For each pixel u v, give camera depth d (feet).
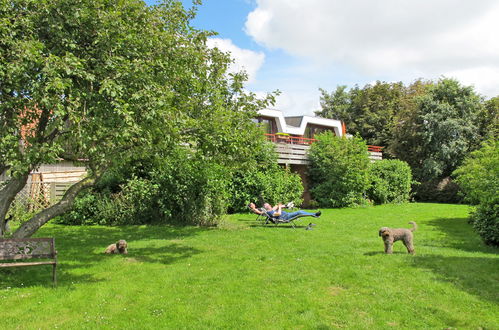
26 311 16.75
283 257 27.17
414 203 83.10
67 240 34.53
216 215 43.52
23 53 19.33
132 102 22.21
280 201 59.82
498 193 30.71
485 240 31.99
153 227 42.19
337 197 70.49
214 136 27.99
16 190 24.06
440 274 22.20
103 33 22.12
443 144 94.32
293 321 15.84
